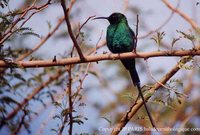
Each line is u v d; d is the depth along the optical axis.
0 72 11.23
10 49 11.02
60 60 8.41
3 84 11.41
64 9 7.32
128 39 11.75
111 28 11.89
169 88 8.31
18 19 8.52
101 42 12.12
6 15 8.49
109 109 11.45
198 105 12.22
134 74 10.71
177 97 8.72
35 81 12.27
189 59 8.30
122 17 11.95
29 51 11.83
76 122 8.56
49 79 12.42
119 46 11.82
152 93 8.72
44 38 12.10
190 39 8.10
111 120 9.30
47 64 8.44
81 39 10.38
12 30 9.27
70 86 8.70
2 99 11.32
